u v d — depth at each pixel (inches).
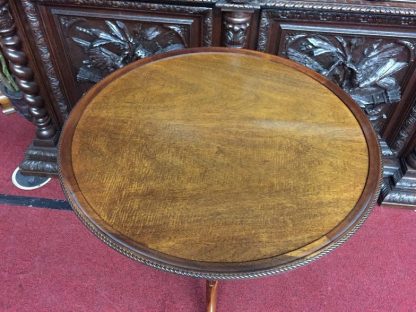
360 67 41.6
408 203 49.4
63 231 46.9
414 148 47.2
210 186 26.1
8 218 47.9
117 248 23.2
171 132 29.4
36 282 42.8
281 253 22.9
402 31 38.1
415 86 42.9
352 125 30.1
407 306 42.1
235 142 28.8
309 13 37.0
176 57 35.2
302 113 31.0
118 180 26.3
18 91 48.4
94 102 31.3
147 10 38.3
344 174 26.8
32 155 51.2
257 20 38.4
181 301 41.9
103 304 41.5
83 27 40.5
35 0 37.5
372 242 46.9
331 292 42.8
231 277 22.1
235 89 32.6
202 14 38.2
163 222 24.2
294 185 26.2
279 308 41.6
